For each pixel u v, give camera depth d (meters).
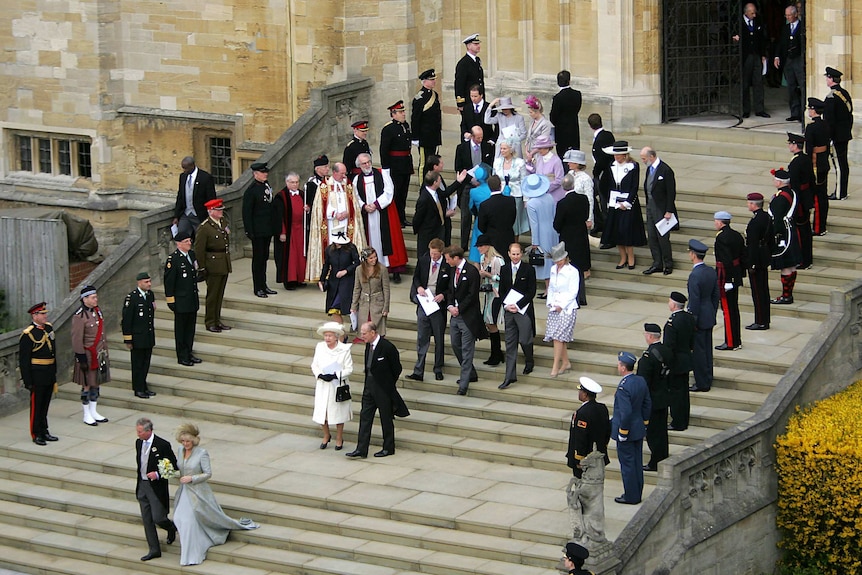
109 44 57.56
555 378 41.91
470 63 49.75
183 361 45.38
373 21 54.19
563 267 41.44
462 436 41.22
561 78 47.94
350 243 45.41
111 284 47.59
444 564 36.44
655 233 45.47
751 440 38.31
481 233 44.41
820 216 45.50
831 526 38.81
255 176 47.16
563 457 39.81
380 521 38.12
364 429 40.66
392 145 48.47
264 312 47.16
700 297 40.16
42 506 41.09
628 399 36.88
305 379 44.31
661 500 36.19
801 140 43.50
